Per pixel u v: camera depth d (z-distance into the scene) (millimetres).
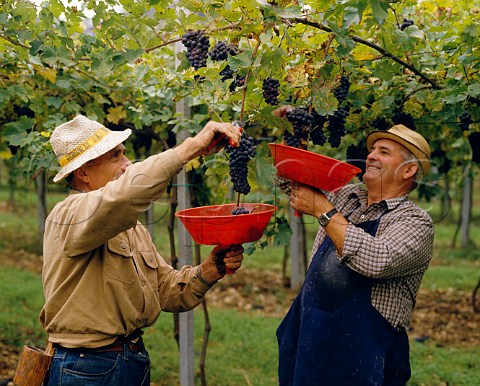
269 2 2600
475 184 21328
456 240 12656
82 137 2604
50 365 2547
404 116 3787
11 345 5938
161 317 7098
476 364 5730
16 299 7766
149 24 2865
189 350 4102
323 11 2711
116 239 2566
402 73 3752
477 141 4258
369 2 2311
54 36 3236
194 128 4109
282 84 3129
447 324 7188
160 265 2969
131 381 2592
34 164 3787
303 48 3070
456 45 3334
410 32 3113
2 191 19672
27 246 11406
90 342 2484
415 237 2705
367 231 2832
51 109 4305
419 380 5297
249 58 2525
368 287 2758
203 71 2748
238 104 3316
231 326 6859
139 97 4297
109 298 2520
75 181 2703
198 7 2719
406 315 2814
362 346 2705
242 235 2527
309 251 11531
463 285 8953
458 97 3262
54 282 2533
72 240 2412
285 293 8461
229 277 9383
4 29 3277
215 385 5207
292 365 3035
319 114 2928
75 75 4207
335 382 2732
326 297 2805
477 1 3627
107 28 2930
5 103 4215
